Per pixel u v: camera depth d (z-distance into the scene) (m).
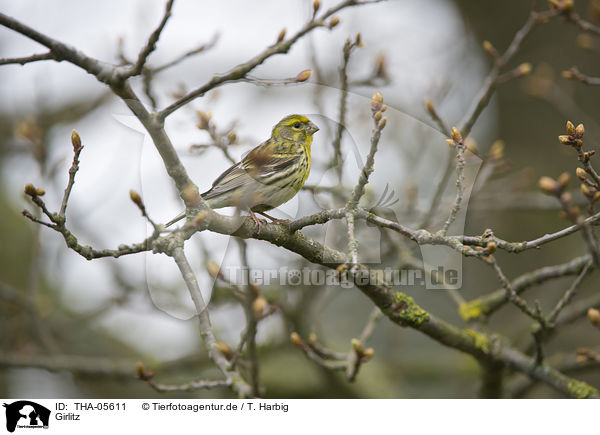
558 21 16.53
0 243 18.52
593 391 9.31
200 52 7.68
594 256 6.39
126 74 6.04
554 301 14.66
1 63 6.00
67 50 6.06
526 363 9.67
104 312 15.40
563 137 6.87
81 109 14.44
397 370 15.36
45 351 13.92
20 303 13.34
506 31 17.11
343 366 9.80
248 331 8.62
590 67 15.87
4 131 16.56
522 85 16.72
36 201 6.11
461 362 15.16
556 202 12.80
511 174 16.03
